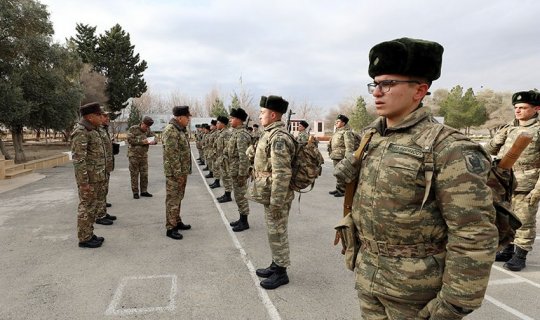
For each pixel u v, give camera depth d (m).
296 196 8.48
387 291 1.55
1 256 4.29
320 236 5.19
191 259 4.19
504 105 56.44
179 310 2.99
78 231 4.59
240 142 5.40
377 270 1.59
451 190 1.32
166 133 4.84
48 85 15.78
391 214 1.48
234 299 3.19
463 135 1.41
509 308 3.04
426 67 1.46
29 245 4.70
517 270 3.84
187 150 5.05
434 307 1.40
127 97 39.84
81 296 3.24
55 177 11.51
